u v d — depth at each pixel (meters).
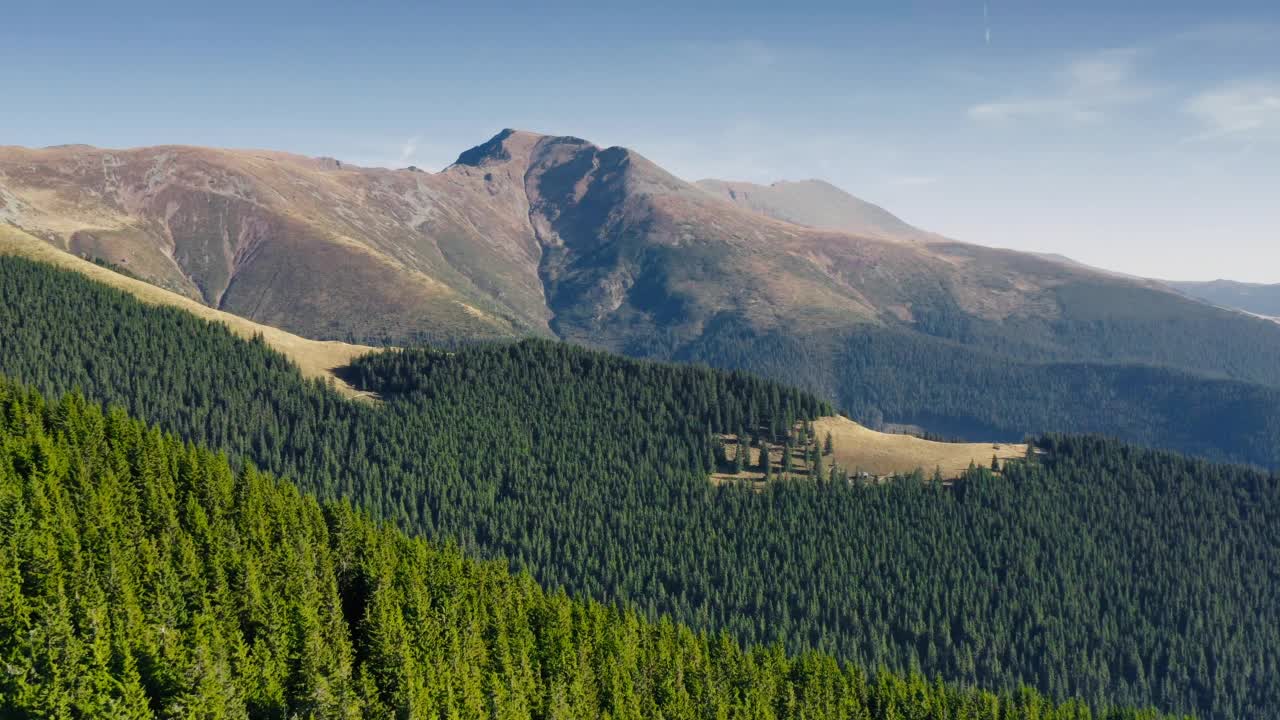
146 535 121.00
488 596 143.00
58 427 146.00
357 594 131.25
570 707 118.44
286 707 92.00
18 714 75.06
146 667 86.81
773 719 142.75
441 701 105.00
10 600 88.00
